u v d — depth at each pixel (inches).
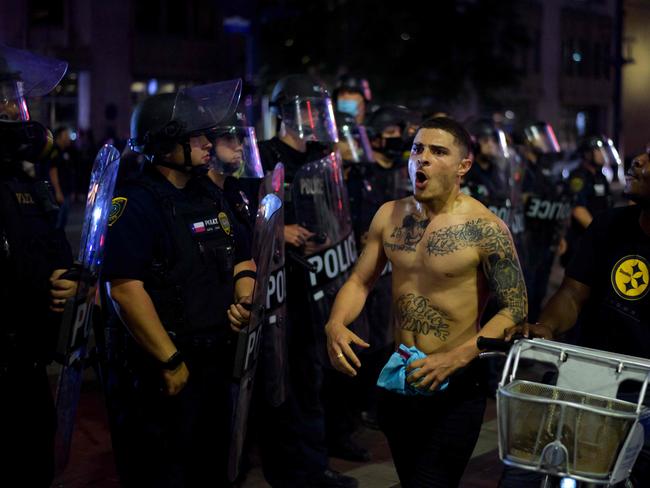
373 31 879.1
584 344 140.9
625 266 135.5
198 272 140.6
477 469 206.5
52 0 1215.6
